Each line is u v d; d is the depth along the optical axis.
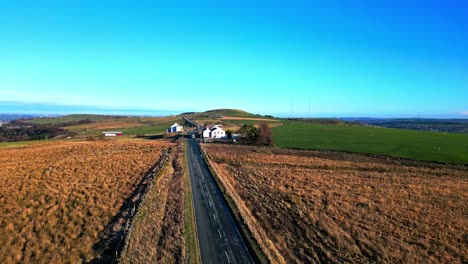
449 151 75.81
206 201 38.00
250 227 29.92
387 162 67.69
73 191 42.47
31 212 35.19
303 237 29.20
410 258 25.66
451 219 34.16
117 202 38.16
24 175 50.72
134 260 23.86
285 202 38.72
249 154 76.88
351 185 47.75
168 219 31.81
